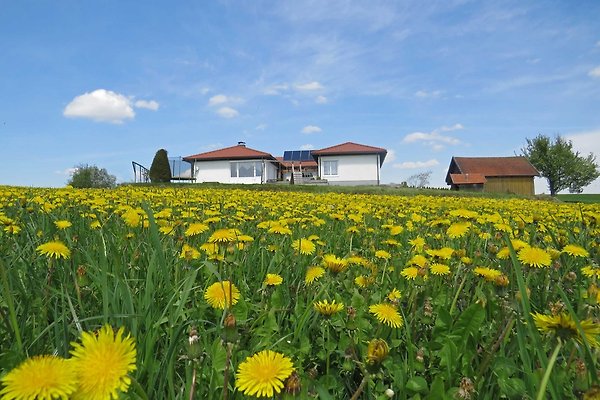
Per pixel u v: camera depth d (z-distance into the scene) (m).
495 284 2.00
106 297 1.67
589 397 1.07
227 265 2.56
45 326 1.78
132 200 8.37
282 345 1.77
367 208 8.34
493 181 56.66
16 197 7.46
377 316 1.81
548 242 4.07
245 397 1.33
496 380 1.54
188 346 1.27
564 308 2.01
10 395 0.74
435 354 1.77
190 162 51.19
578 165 69.75
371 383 1.50
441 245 4.25
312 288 2.37
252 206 8.49
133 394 1.25
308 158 61.59
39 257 2.59
